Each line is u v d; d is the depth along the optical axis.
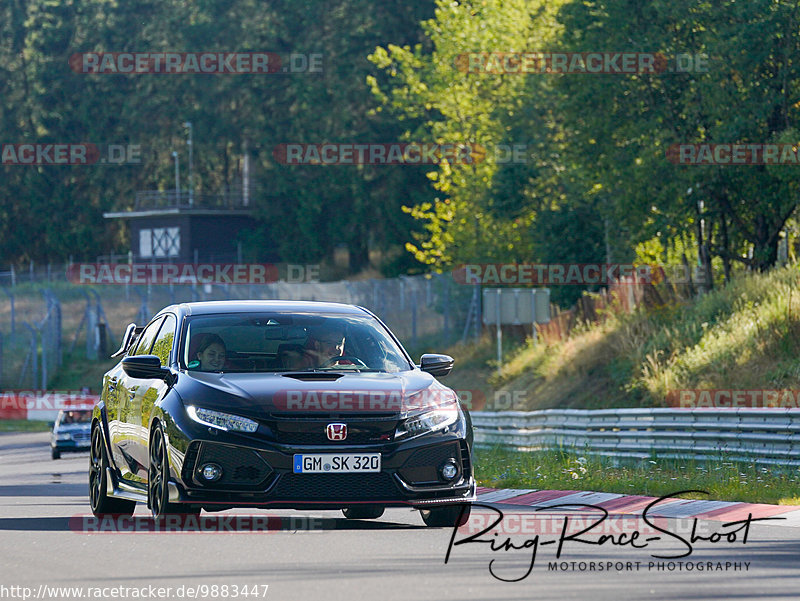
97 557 32.81
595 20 122.75
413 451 36.41
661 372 95.88
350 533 37.94
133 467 41.53
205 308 42.06
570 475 58.69
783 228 122.75
